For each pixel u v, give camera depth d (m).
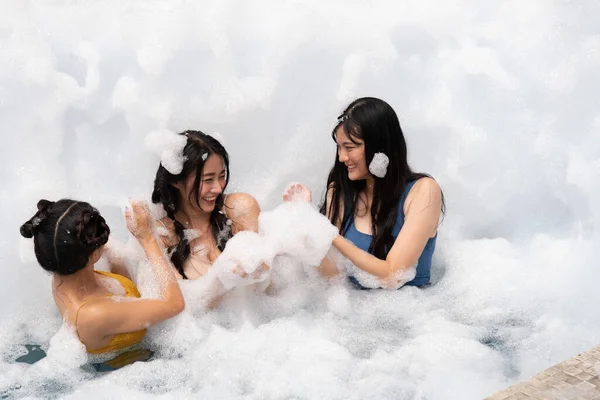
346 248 3.15
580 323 3.09
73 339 2.82
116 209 3.91
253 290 3.25
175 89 4.11
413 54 4.42
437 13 4.44
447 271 3.59
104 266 3.22
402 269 3.18
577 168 4.01
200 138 3.09
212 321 3.13
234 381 2.70
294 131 4.15
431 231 3.24
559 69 4.28
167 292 2.92
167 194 3.17
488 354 2.85
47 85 4.02
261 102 4.14
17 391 2.69
